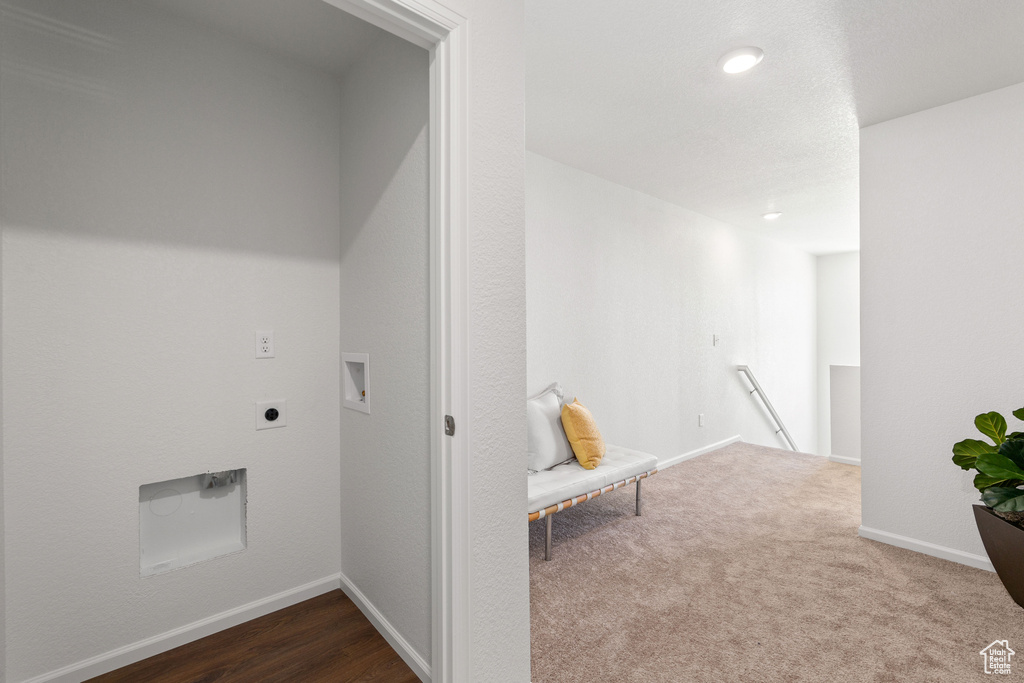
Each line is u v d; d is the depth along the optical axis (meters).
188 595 1.66
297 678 1.49
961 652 1.62
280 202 1.86
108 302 1.50
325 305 1.98
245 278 1.77
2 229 1.33
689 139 2.82
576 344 3.36
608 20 1.74
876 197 2.57
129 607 1.55
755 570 2.22
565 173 3.27
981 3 1.63
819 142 2.86
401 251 1.58
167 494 1.69
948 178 2.34
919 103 2.35
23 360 1.37
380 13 1.13
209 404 1.70
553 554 2.40
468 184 1.24
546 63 2.02
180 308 1.63
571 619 1.83
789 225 4.98
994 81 2.14
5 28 1.34
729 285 4.98
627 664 1.57
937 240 2.37
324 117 1.97
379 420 1.72
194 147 1.66
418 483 1.52
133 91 1.54
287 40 1.76
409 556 1.56
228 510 1.82
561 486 2.38
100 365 1.49
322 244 1.97
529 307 3.06
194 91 1.66
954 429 2.33
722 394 4.87
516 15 1.37
